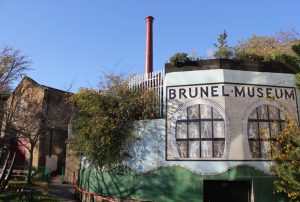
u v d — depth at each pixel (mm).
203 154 15766
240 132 15875
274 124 16109
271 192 15344
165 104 16781
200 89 16453
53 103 31250
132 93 17906
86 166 19766
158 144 16453
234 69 16531
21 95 27250
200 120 16141
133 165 16812
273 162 15570
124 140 17203
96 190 18156
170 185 15836
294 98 16797
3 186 21031
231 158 15547
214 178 15391
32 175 28656
